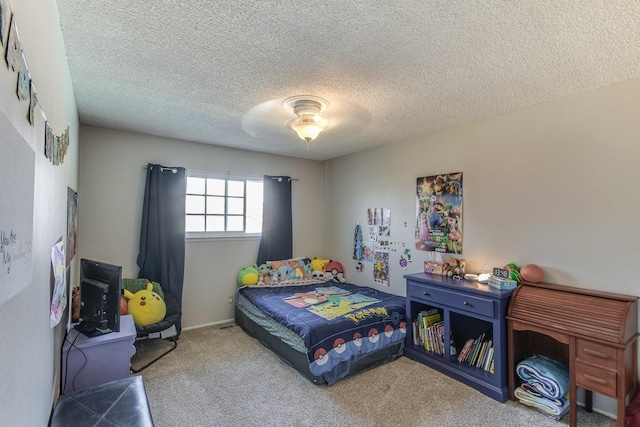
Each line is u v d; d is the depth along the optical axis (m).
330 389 2.46
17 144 0.71
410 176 3.60
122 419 1.44
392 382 2.57
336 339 2.62
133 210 3.48
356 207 4.35
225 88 2.30
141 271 3.43
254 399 2.31
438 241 3.28
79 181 3.19
